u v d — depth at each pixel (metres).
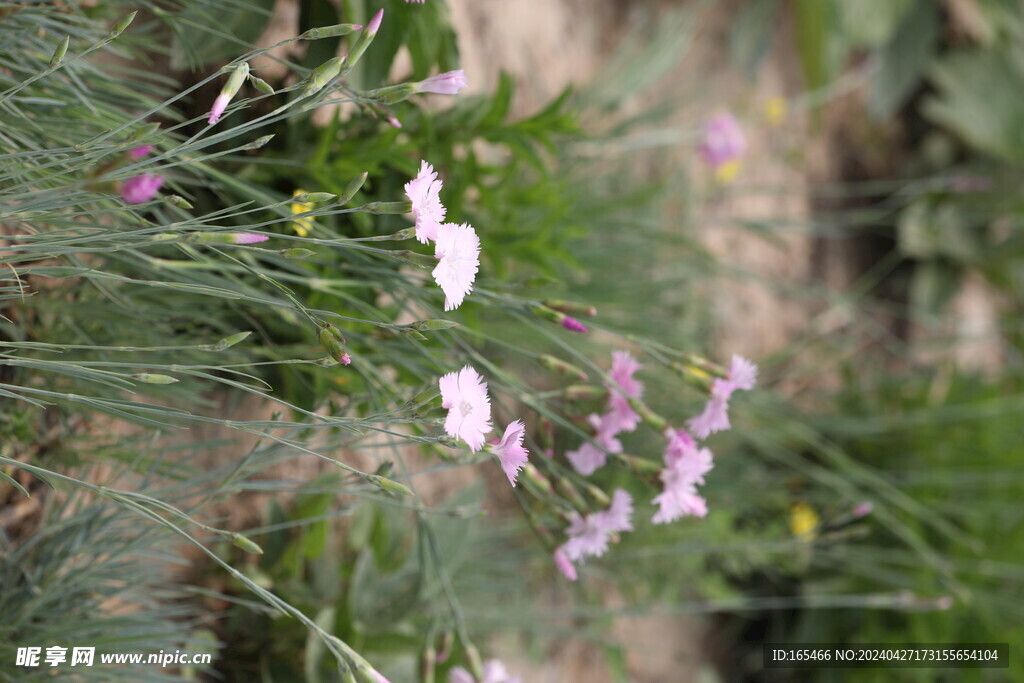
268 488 0.67
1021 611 1.32
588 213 0.97
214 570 0.79
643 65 1.31
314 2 0.74
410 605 0.85
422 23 0.75
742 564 1.23
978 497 1.39
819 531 1.06
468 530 0.87
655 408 1.08
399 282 0.70
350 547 0.87
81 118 0.67
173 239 0.59
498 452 0.61
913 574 1.31
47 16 0.69
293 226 0.70
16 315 0.69
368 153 0.75
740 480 1.19
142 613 0.69
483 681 0.72
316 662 0.77
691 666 1.29
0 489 0.69
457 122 0.80
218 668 0.79
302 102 0.73
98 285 0.67
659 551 0.96
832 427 1.32
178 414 0.60
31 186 0.64
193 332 0.74
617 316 1.08
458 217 0.78
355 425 0.60
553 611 0.93
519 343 0.95
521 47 1.23
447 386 0.59
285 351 0.73
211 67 0.74
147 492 0.67
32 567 0.69
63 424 0.70
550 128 0.79
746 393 1.16
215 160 0.73
